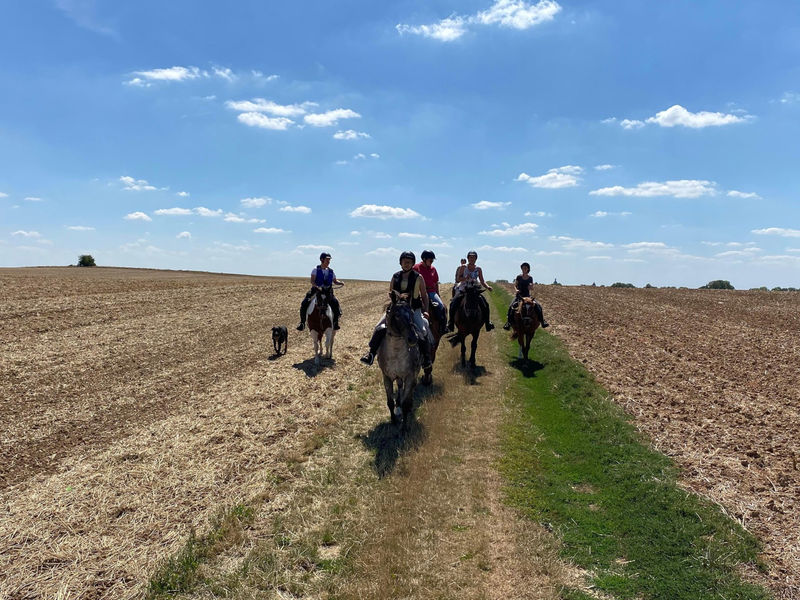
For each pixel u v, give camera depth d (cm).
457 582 478
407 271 881
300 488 662
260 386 1148
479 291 1280
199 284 4131
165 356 1445
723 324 2405
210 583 473
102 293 2902
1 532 548
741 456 751
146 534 552
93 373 1230
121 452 770
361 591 461
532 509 618
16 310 2041
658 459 738
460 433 862
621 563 509
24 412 945
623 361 1435
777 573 476
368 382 1188
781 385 1177
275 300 3083
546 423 944
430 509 607
